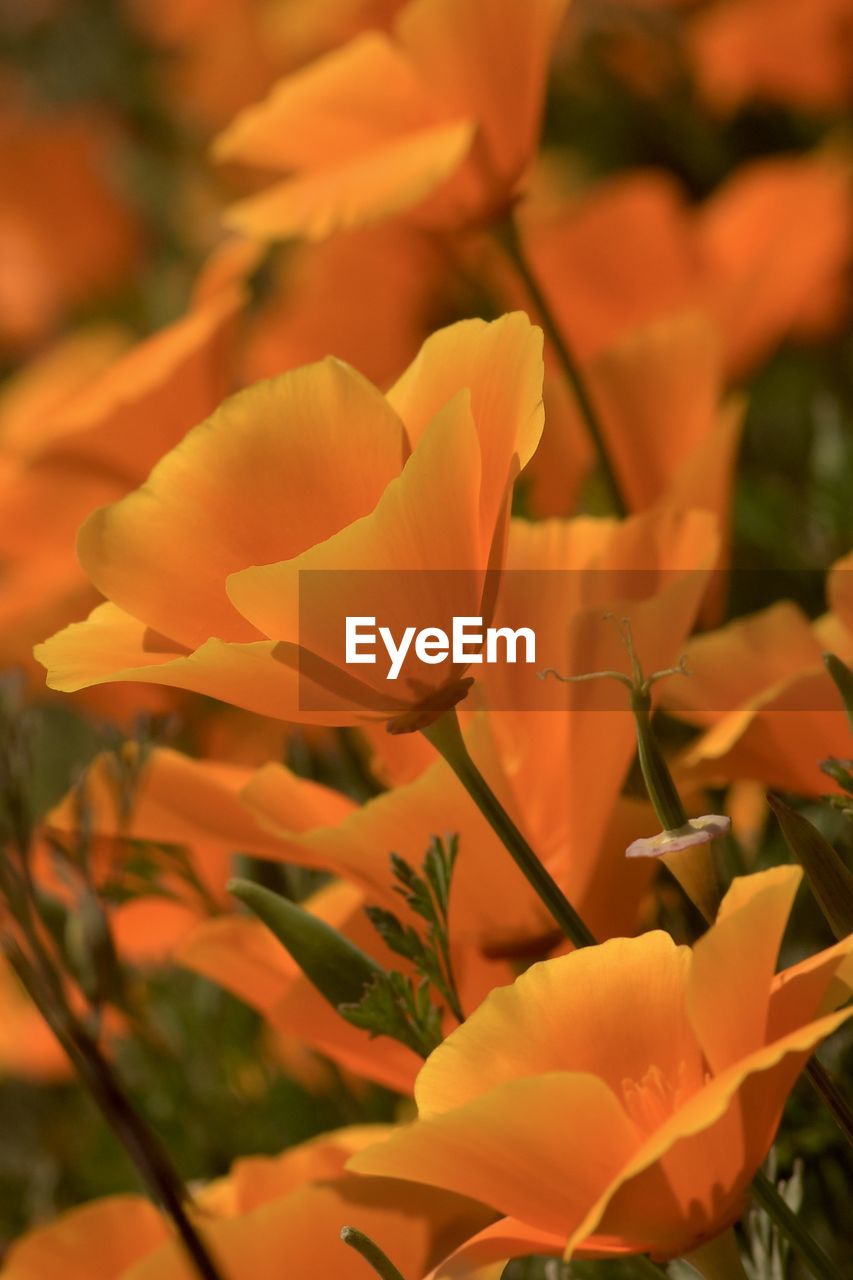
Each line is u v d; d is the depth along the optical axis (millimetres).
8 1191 449
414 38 370
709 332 374
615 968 251
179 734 430
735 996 241
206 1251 274
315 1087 387
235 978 309
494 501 260
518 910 290
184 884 366
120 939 375
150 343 406
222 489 271
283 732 429
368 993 278
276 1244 281
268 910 280
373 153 386
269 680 255
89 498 431
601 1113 239
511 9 367
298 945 281
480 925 291
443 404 270
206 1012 400
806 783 305
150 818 305
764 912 240
